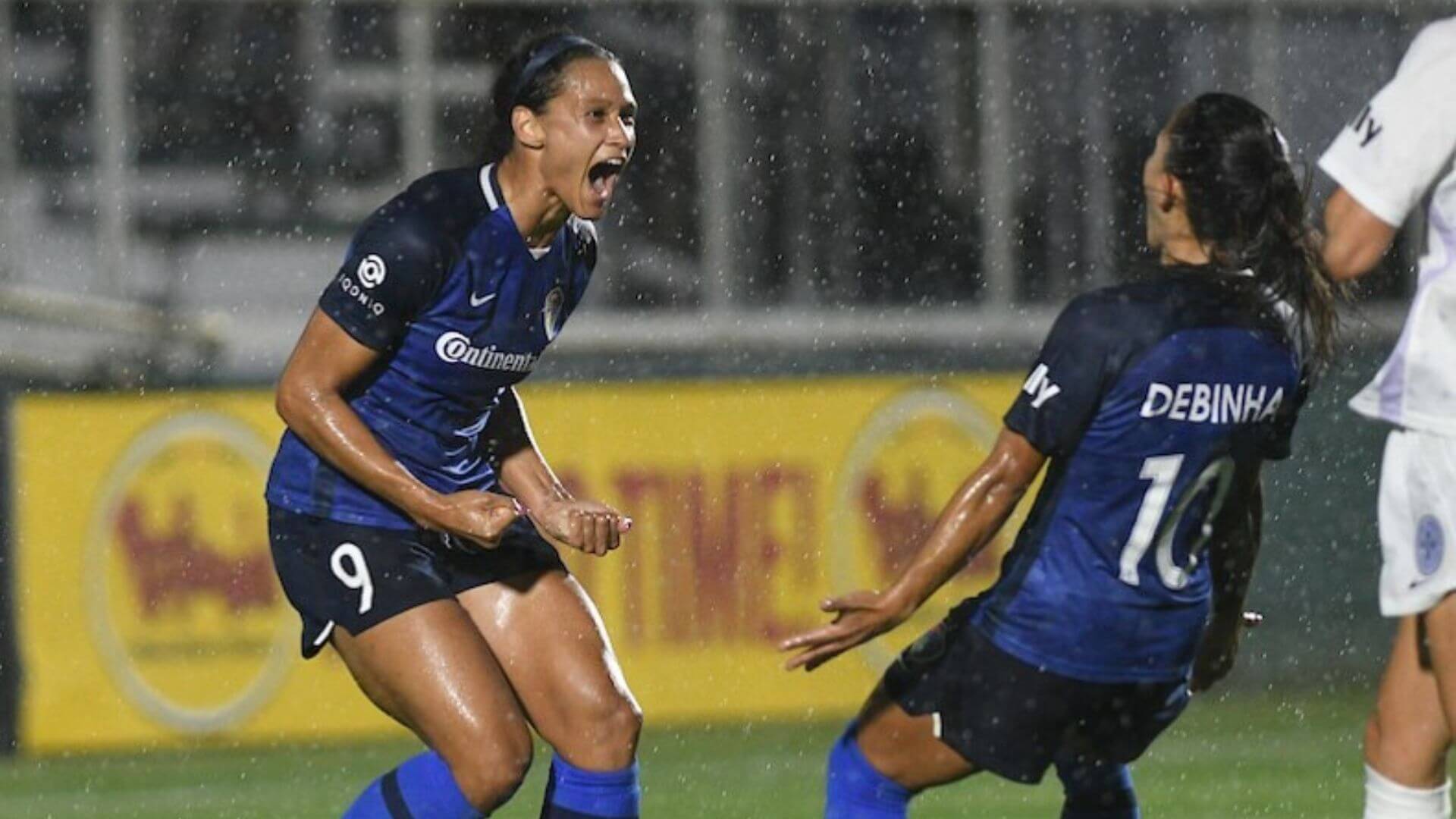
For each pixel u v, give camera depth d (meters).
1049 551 15.35
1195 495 15.28
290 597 16.58
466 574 16.44
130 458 35.19
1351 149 15.09
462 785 15.68
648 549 37.16
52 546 34.84
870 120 43.28
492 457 17.38
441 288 15.88
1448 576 14.88
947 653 15.62
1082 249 43.81
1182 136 15.37
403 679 15.86
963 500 15.32
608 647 16.48
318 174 42.06
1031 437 15.16
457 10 42.28
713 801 28.84
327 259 42.16
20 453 34.78
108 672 34.94
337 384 16.00
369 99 42.16
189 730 35.19
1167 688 15.70
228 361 39.97
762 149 42.94
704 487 37.50
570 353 41.62
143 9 41.34
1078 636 15.25
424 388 16.31
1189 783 29.80
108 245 41.25
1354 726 35.59
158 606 35.19
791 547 37.78
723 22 42.81
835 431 38.09
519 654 16.25
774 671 37.44
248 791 30.42
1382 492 15.42
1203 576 15.66
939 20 43.41
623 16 42.59
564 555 36.75
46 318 37.94
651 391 37.47
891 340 42.94
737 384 37.84
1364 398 15.52
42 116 41.00
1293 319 15.48
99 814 28.77
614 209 42.28
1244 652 40.81
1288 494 41.12
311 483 16.41
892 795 15.95
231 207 41.78
